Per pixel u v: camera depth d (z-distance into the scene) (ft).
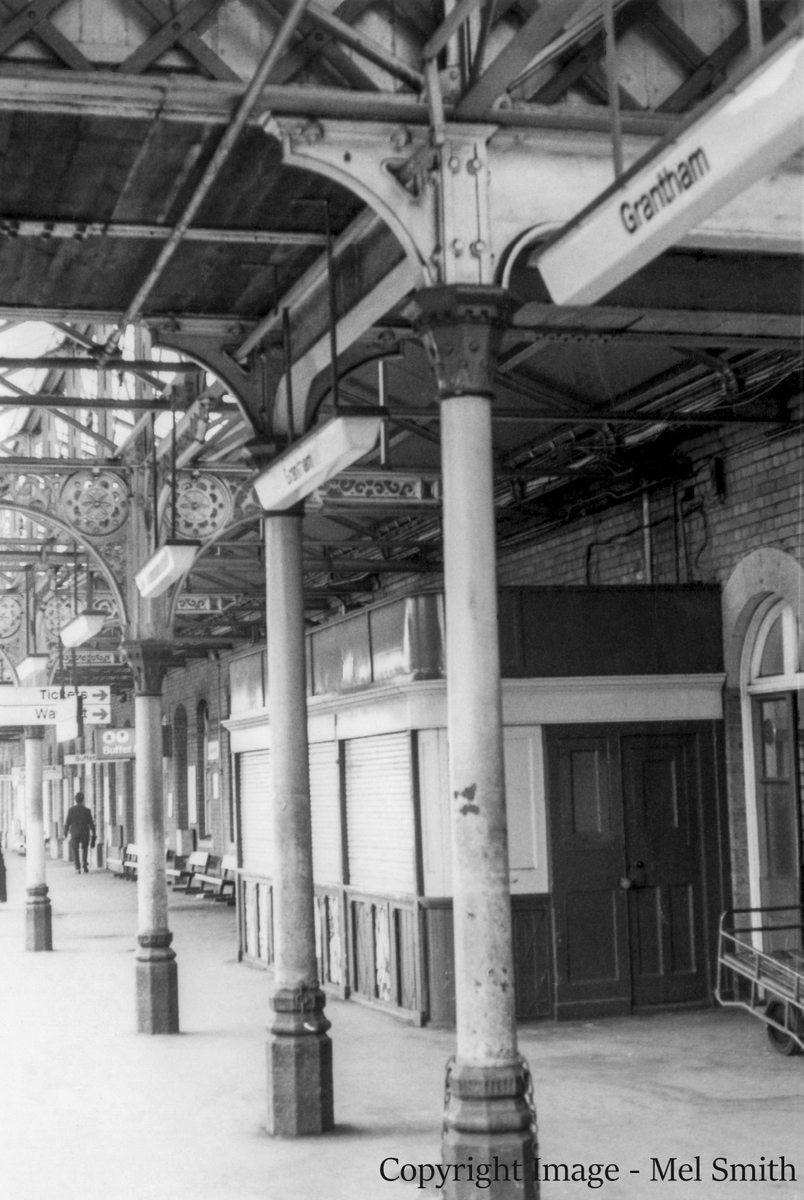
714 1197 23.91
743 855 42.29
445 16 21.81
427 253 21.89
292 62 21.48
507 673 41.37
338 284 27.73
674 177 15.15
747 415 38.93
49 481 45.14
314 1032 29.48
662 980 41.75
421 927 42.22
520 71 20.56
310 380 31.50
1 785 207.72
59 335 52.70
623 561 48.47
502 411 37.68
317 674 51.57
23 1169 27.48
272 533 30.27
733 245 23.24
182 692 109.09
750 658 42.34
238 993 50.85
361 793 47.65
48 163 23.67
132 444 45.73
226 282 29.68
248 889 60.03
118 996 51.13
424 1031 41.29
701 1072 33.60
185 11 20.83
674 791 42.37
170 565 35.73
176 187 24.81
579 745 41.86
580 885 41.42
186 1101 33.09
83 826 126.93
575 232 16.97
